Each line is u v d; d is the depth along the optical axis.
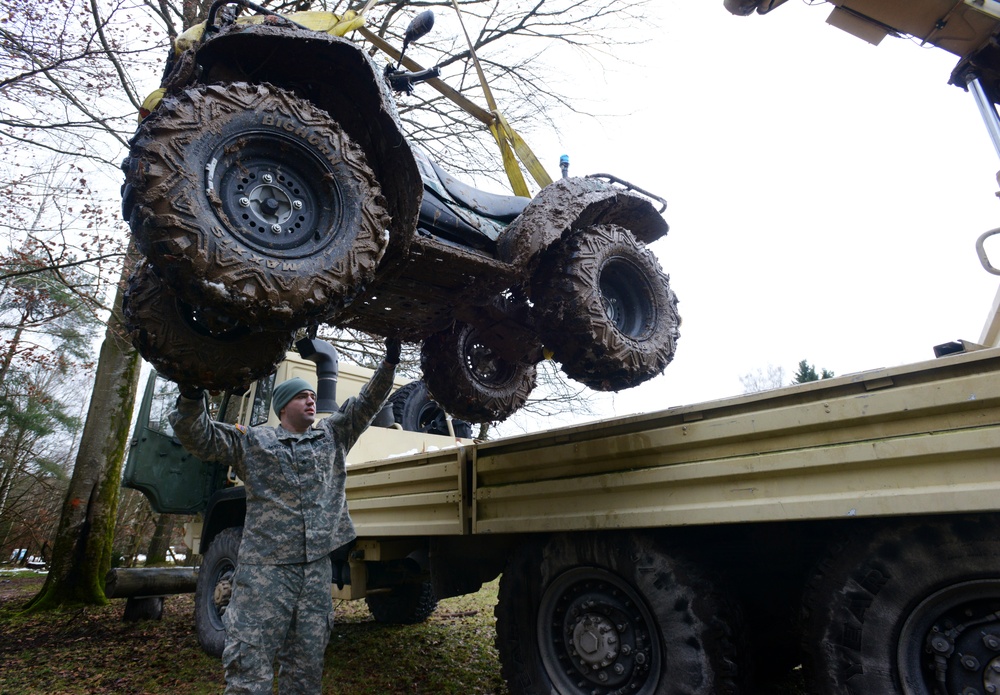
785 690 3.17
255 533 2.62
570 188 3.25
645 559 2.54
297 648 2.57
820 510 2.07
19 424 12.81
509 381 4.18
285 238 2.09
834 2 3.51
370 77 2.31
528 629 2.94
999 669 1.76
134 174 1.92
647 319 3.51
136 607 6.40
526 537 3.15
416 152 3.33
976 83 3.44
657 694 2.41
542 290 3.23
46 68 6.47
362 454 5.07
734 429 2.31
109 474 8.00
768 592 2.70
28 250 7.85
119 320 7.66
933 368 1.88
